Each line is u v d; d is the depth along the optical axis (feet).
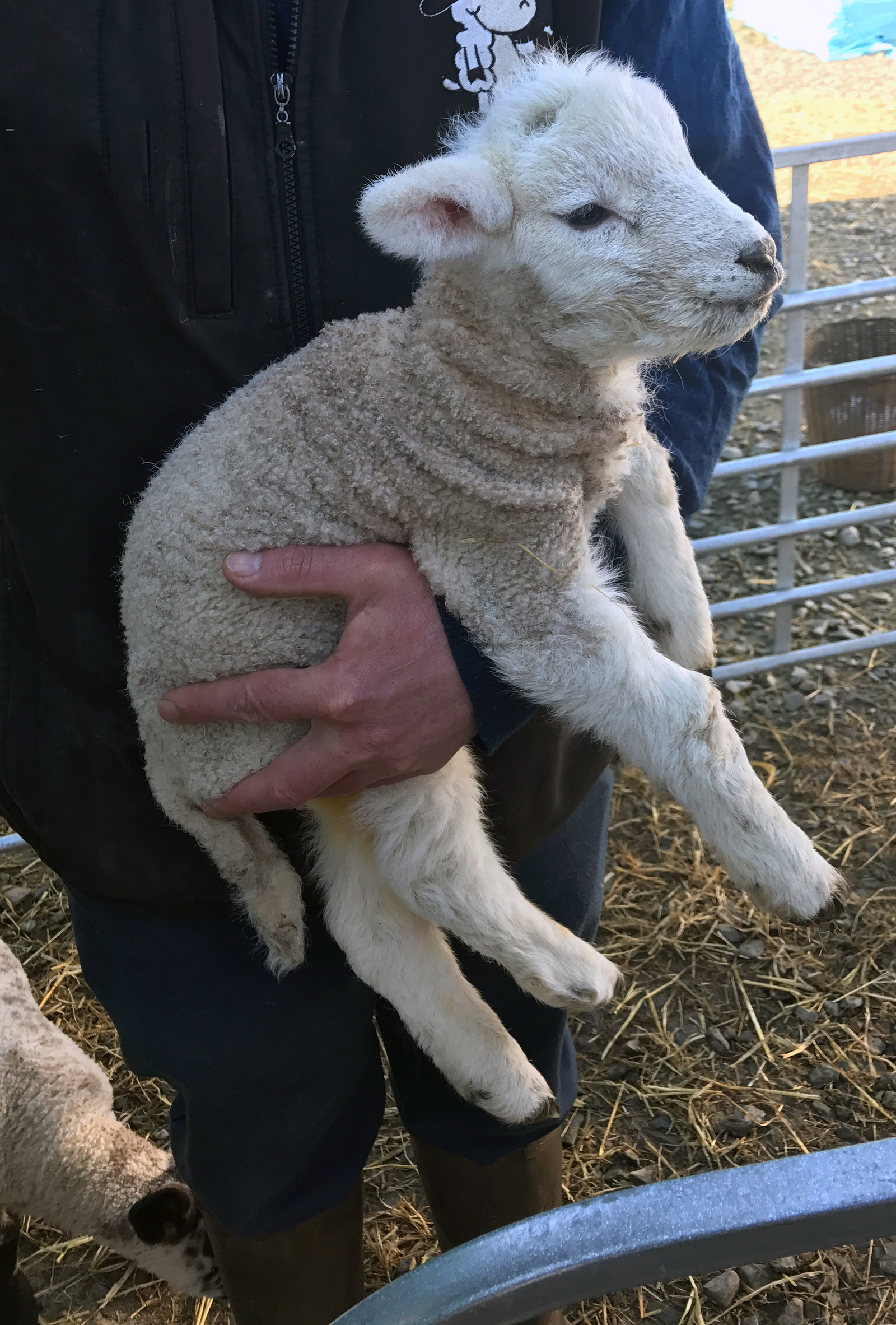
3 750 5.11
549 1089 5.65
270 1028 5.24
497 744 4.99
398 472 4.66
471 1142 6.01
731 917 10.03
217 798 4.88
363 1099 5.92
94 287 4.51
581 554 4.94
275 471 4.70
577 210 4.63
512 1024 6.14
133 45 4.29
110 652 5.05
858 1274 7.24
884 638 12.65
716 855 5.17
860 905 9.97
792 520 12.54
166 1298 7.77
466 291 4.76
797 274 11.57
